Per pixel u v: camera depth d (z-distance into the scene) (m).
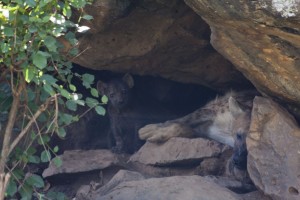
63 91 7.82
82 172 12.95
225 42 9.21
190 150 12.70
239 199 9.88
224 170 12.54
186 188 9.70
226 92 13.57
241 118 11.80
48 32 7.66
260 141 10.16
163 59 12.11
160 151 12.93
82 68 14.34
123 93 14.95
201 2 8.21
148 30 11.25
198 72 12.59
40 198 8.44
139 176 11.45
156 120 15.18
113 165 13.02
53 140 14.81
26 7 7.69
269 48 8.68
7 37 7.72
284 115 10.04
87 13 10.15
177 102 14.94
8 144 8.00
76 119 8.52
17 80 8.22
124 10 10.28
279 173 9.80
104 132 15.68
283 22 7.64
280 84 9.40
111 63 11.95
